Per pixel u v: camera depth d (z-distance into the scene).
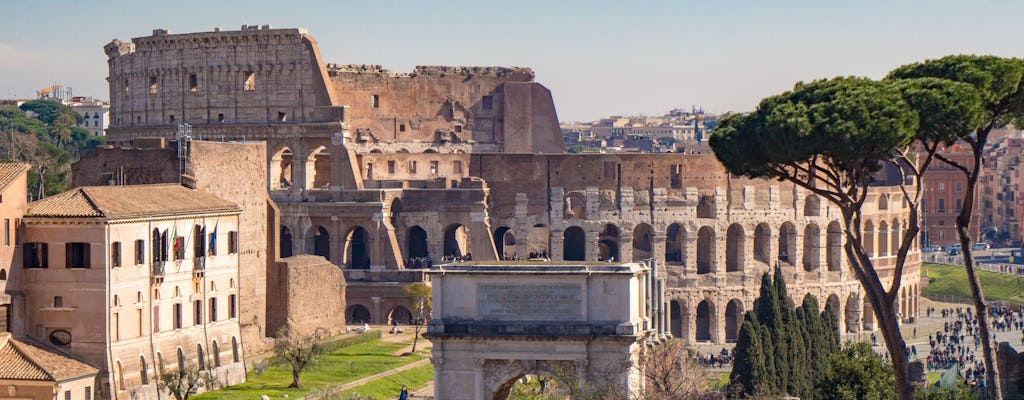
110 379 193.75
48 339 194.88
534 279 169.25
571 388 167.12
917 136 160.12
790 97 166.50
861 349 187.62
